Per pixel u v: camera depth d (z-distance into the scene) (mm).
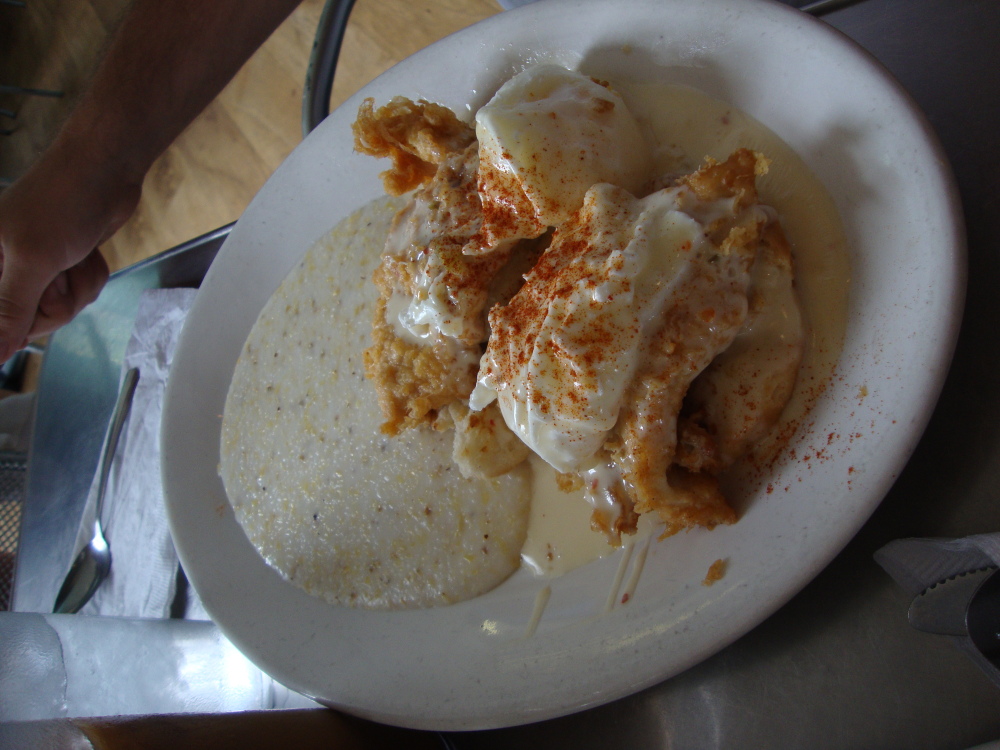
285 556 397
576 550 327
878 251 260
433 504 364
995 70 286
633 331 278
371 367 375
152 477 509
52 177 467
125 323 582
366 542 375
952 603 221
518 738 327
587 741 310
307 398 420
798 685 266
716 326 275
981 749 207
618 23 329
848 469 242
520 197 315
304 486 404
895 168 255
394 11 616
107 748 266
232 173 709
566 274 294
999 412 250
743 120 308
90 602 507
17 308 450
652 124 326
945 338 228
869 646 255
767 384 282
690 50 315
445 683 322
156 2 470
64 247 467
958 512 248
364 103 386
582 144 311
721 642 255
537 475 345
